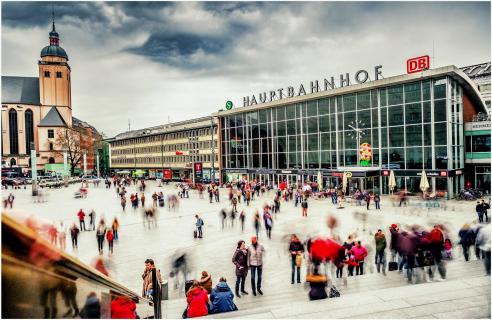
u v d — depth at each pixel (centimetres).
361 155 4028
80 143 11094
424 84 3669
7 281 258
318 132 4753
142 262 1591
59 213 3177
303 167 4975
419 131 3731
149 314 768
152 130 10006
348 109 4381
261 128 5631
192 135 8156
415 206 3111
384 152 4038
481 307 631
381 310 626
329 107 4591
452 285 746
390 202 3428
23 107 11144
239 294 1077
